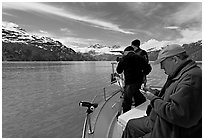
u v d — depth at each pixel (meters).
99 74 33.88
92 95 13.73
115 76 3.74
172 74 1.37
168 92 1.34
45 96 13.44
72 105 10.59
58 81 22.98
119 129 2.15
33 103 11.13
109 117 2.62
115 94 3.88
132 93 2.84
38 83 20.97
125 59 2.84
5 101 11.59
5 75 30.69
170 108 1.19
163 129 1.31
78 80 24.16
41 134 6.27
